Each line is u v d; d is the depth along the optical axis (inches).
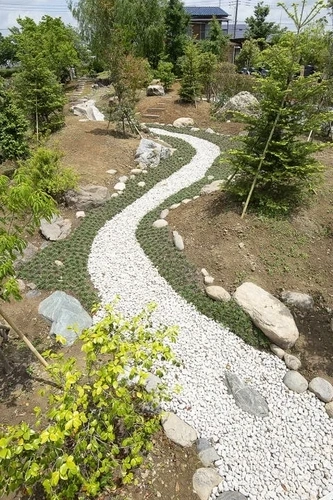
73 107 871.1
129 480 139.6
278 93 280.1
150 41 1125.1
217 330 248.2
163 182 494.3
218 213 337.1
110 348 145.2
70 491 122.8
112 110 631.8
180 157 590.6
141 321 256.7
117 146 579.8
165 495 158.9
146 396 165.0
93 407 149.9
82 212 407.5
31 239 354.9
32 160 413.7
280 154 296.7
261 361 229.6
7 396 197.9
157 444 178.1
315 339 241.3
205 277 285.6
